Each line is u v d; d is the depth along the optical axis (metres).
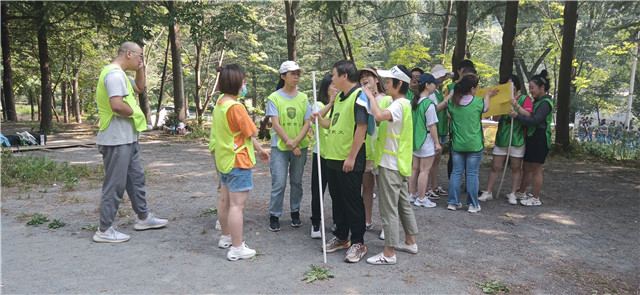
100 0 15.71
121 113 4.05
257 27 25.45
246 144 3.80
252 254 3.89
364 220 3.88
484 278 3.53
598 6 22.14
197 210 5.54
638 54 24.22
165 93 38.03
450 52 33.78
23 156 9.11
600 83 29.88
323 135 4.23
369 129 3.86
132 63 4.31
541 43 30.16
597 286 3.42
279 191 4.64
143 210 4.63
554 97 30.64
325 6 13.41
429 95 5.79
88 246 4.12
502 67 11.03
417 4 20.61
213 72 29.55
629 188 7.18
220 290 3.21
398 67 3.77
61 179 7.22
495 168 6.16
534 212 5.62
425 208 5.73
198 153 11.56
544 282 3.48
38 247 4.07
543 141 5.79
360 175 3.78
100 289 3.19
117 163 4.16
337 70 3.78
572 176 8.34
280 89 4.64
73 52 24.53
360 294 3.18
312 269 3.60
